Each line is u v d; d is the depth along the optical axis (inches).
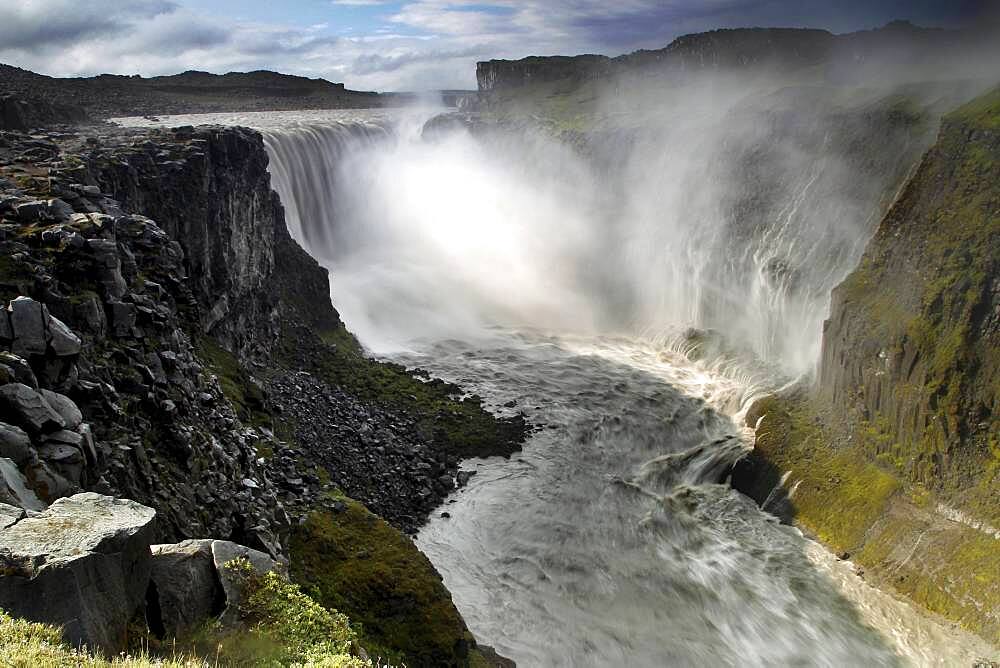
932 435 1765.5
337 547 1224.8
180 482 978.7
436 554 1620.3
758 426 2186.3
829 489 1907.0
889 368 1907.0
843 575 1674.5
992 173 1894.7
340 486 1656.0
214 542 722.8
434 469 1898.4
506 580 1578.5
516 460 2016.5
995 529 1576.0
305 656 662.5
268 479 1264.8
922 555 1635.1
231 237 1979.6
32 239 1042.7
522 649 1392.7
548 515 1801.2
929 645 1461.6
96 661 518.9
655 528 1813.5
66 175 1443.2
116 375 971.3
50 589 551.8
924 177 2064.5
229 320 1895.9
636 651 1424.7
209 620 667.4
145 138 1963.6
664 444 2198.6
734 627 1509.6
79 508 636.1
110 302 1028.5
